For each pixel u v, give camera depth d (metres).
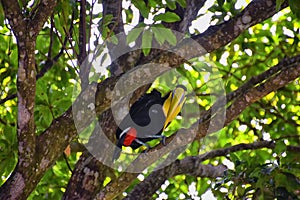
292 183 10.20
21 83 8.28
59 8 9.90
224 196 11.27
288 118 15.38
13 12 8.09
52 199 13.39
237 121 15.31
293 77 9.14
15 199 8.59
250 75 15.54
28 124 8.49
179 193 14.91
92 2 9.54
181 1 9.66
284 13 15.73
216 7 12.77
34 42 8.25
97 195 9.11
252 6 9.88
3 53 13.83
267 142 11.30
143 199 11.16
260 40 15.88
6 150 10.40
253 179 10.50
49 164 8.81
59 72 13.93
